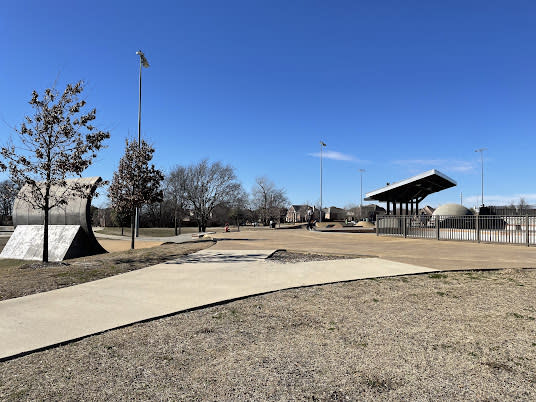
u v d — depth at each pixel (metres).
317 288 7.64
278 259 11.63
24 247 20.20
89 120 12.28
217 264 10.58
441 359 4.11
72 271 9.59
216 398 3.24
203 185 54.16
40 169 11.76
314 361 4.05
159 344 4.55
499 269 9.67
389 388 3.43
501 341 4.66
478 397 3.26
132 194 18.86
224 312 5.96
